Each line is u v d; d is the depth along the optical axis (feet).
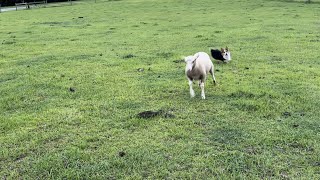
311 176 18.81
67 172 19.77
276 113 27.17
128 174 19.56
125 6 148.56
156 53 51.62
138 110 28.68
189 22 90.02
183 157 20.98
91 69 42.83
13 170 20.33
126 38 67.41
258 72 39.42
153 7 139.03
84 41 65.05
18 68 44.60
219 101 30.25
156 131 24.67
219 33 69.36
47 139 24.08
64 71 42.22
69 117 27.66
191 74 30.04
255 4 133.90
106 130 25.25
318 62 43.62
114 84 36.22
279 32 67.62
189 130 24.76
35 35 74.79
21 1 213.25
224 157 20.94
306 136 23.24
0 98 32.76
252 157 20.90
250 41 59.06
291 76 37.24
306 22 81.35
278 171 19.33
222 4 139.33
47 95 33.58
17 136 24.59
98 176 19.30
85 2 183.73
